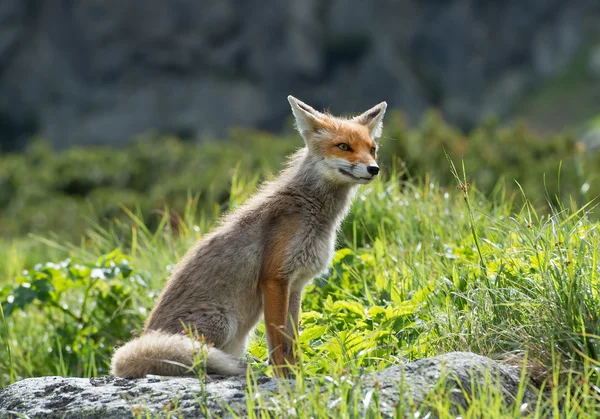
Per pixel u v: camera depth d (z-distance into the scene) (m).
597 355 8.05
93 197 25.47
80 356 12.54
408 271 11.44
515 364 8.43
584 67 79.62
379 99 75.94
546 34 81.81
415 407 6.96
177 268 10.05
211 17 75.50
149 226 22.94
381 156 20.22
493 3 81.00
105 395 7.87
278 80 75.81
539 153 23.05
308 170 10.30
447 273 10.85
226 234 9.88
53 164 31.09
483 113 76.62
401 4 79.44
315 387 7.31
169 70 75.94
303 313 10.42
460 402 7.45
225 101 74.44
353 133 10.44
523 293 9.20
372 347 9.25
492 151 21.78
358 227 13.50
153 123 73.81
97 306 13.09
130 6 75.25
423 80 78.25
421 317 9.98
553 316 8.59
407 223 13.22
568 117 73.50
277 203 10.00
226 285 9.62
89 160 30.92
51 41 75.94
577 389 7.44
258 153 25.14
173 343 8.61
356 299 11.25
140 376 8.67
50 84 75.56
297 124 10.70
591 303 8.57
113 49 75.38
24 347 13.05
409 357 9.20
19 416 7.79
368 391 7.41
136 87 75.31
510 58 80.81
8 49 75.38
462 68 78.94
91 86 75.62
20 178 30.73
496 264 9.94
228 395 7.68
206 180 23.44
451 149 20.94
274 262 9.63
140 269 13.59
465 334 9.09
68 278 12.66
